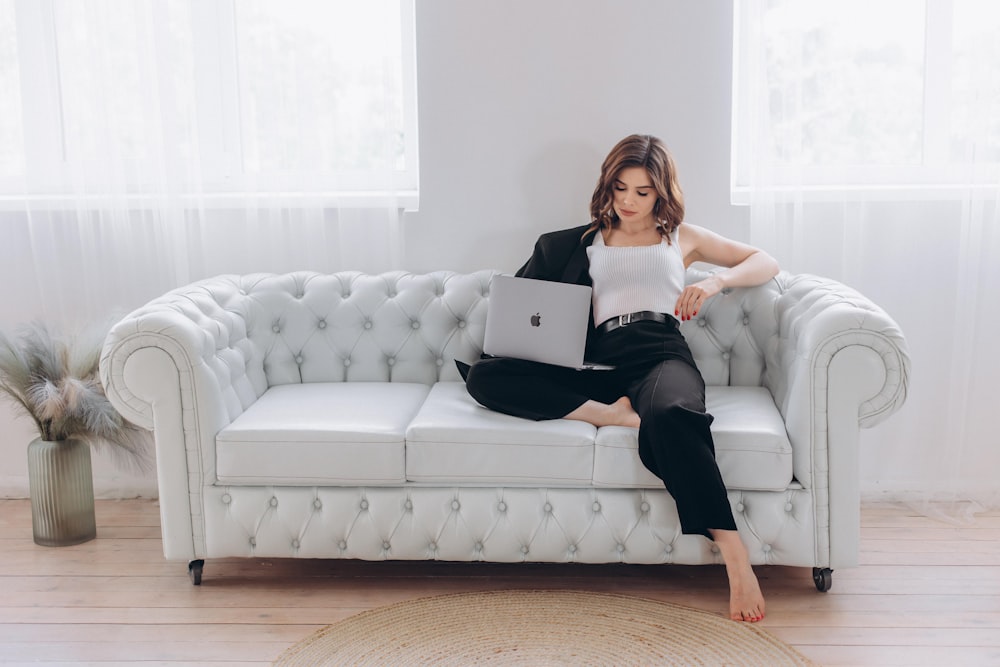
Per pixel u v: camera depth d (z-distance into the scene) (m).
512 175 3.29
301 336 3.13
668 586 2.70
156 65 3.24
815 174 3.22
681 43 3.20
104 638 2.44
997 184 3.20
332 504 2.63
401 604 2.60
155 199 3.31
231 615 2.56
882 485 3.38
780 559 2.58
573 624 2.47
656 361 2.80
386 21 3.22
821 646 2.36
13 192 3.38
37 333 3.07
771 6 3.14
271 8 3.22
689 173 3.26
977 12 3.12
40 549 3.03
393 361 3.17
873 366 2.48
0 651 2.38
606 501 2.59
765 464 2.53
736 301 3.06
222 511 2.64
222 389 2.71
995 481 3.34
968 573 2.77
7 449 3.46
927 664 2.27
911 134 3.21
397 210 3.30
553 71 3.23
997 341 3.29
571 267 2.99
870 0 3.13
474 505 2.61
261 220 3.33
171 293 2.86
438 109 3.27
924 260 3.28
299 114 3.25
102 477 3.46
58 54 3.26
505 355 2.82
